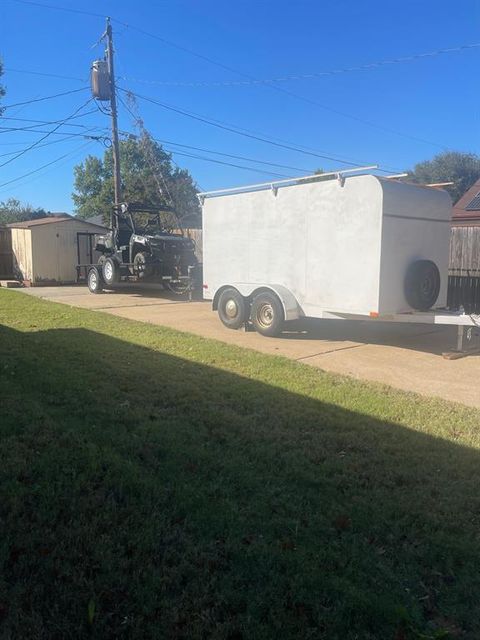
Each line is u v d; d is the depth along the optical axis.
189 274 15.79
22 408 5.11
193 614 2.46
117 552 2.89
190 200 48.53
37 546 2.95
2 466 3.85
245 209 10.09
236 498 3.50
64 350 7.73
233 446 4.36
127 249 17.08
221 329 10.39
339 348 8.69
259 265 9.94
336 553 2.91
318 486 3.71
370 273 8.12
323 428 4.84
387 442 4.52
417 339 9.60
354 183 8.20
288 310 9.27
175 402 5.46
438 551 2.96
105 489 3.57
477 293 11.77
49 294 17.48
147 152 37.91
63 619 2.41
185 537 3.04
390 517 3.31
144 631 2.35
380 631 2.38
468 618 2.47
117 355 7.50
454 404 5.67
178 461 4.03
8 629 2.34
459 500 3.54
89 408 5.18
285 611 2.48
